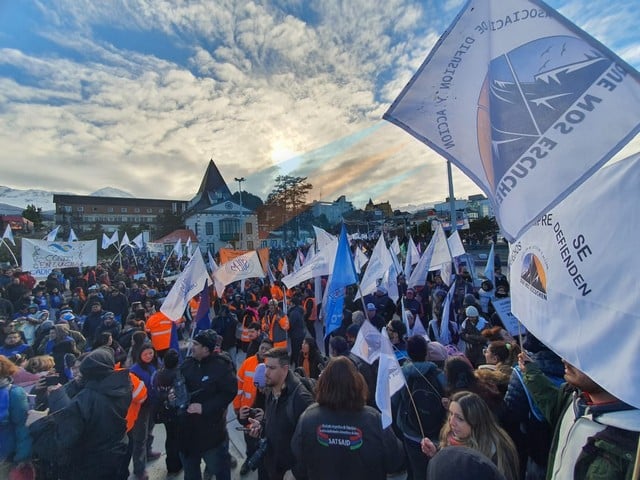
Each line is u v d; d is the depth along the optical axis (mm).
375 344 3266
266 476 3354
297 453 2240
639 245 1404
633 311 1355
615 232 1502
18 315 8703
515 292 2232
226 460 3463
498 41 1817
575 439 1511
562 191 1521
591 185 1659
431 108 2059
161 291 14859
